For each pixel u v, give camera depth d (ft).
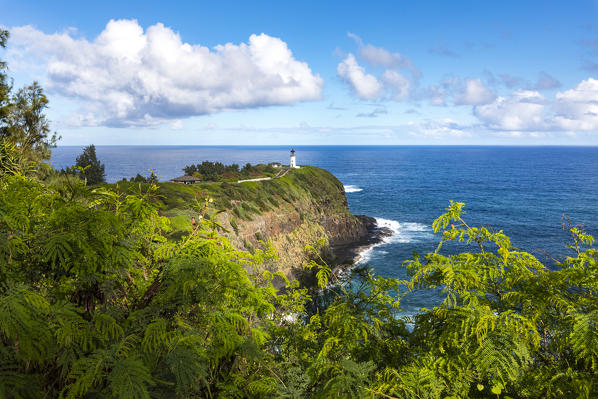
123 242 7.52
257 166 310.65
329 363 7.54
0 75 44.78
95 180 188.34
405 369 6.97
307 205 210.59
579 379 6.06
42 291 6.71
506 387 7.09
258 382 7.76
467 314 6.74
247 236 143.74
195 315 7.98
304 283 132.26
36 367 6.01
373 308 8.52
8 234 6.11
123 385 5.22
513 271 8.13
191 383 6.02
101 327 6.56
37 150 43.78
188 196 131.64
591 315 6.14
